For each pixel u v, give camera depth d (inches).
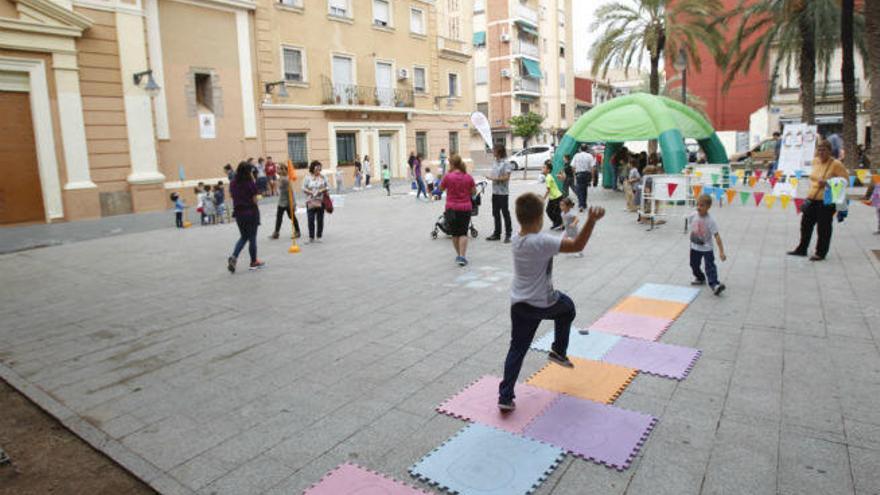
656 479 125.9
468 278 317.4
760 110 1409.9
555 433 144.7
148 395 179.3
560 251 146.3
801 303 246.4
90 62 664.4
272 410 166.1
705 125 701.9
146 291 316.2
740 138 1451.8
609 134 631.2
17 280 361.1
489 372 186.4
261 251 427.5
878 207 365.4
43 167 633.6
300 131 989.8
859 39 899.4
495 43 1937.7
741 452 135.0
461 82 1370.6
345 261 379.6
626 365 185.8
